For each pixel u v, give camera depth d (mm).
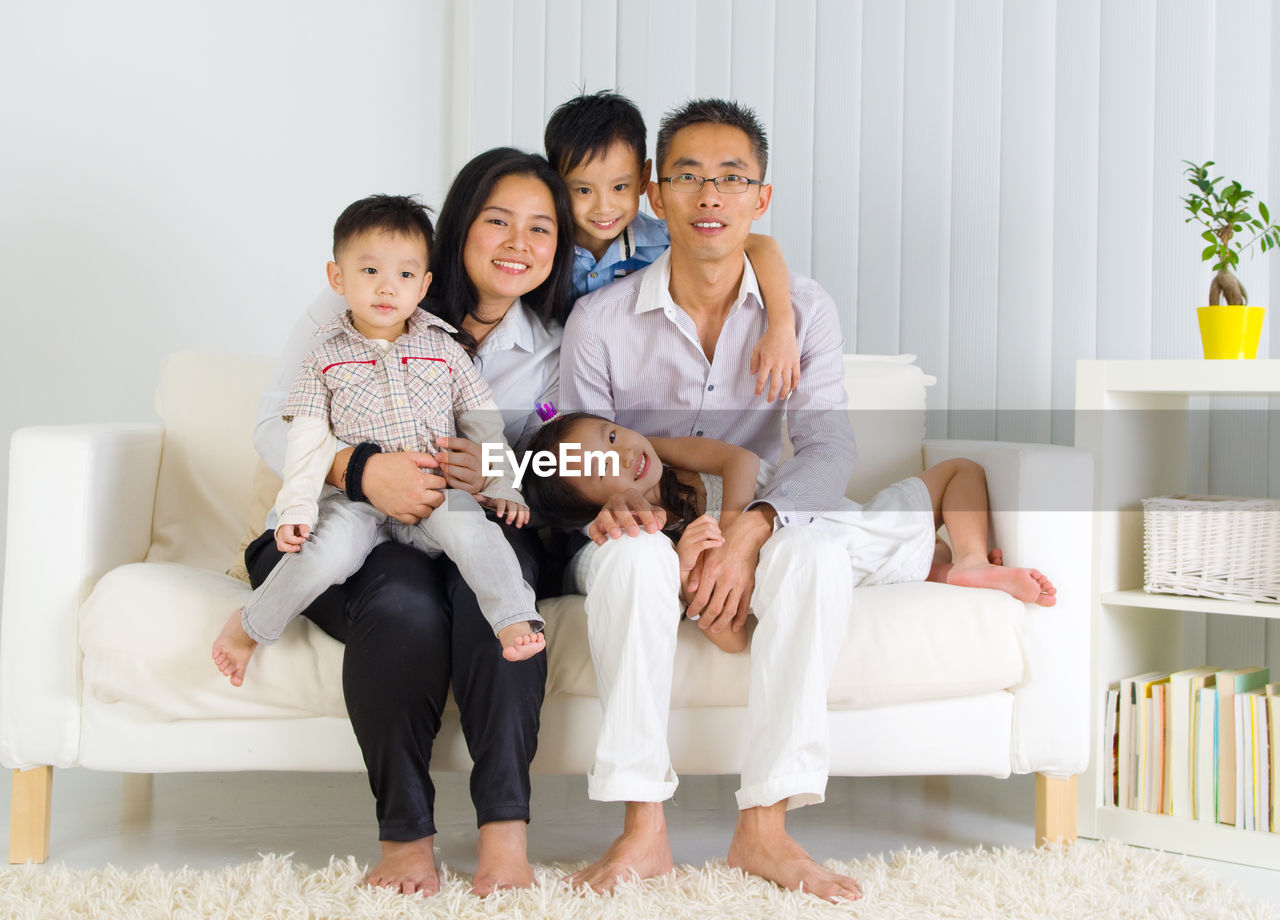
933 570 1794
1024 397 2391
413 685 1420
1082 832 1863
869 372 2145
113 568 1675
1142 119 2271
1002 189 2406
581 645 1525
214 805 1878
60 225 2209
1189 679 1791
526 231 1678
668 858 1462
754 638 1496
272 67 2551
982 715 1596
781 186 2621
